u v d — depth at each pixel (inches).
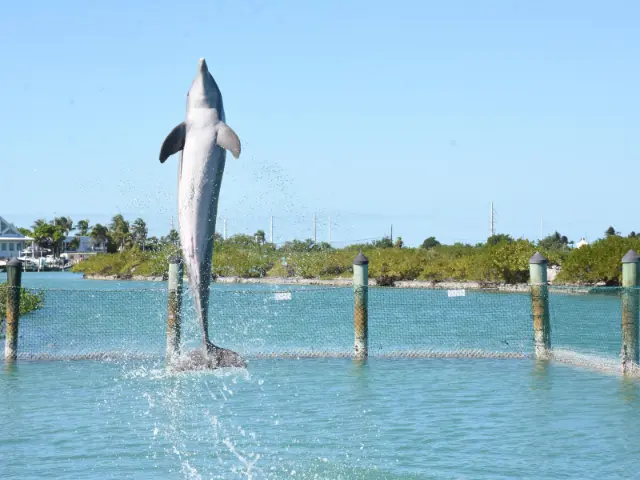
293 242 2059.5
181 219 636.7
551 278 2760.8
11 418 546.0
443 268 2763.3
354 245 3036.4
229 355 657.6
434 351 855.7
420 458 451.5
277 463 442.9
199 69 644.7
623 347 716.7
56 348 938.1
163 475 421.7
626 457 451.8
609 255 2395.4
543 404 589.9
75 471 427.2
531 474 422.0
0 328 965.8
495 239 2957.7
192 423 532.4
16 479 413.4
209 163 628.7
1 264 4940.9
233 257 1894.7
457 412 563.2
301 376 707.4
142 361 799.7
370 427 521.7
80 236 6535.4
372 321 1363.2
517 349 918.4
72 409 573.9
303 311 1622.8
